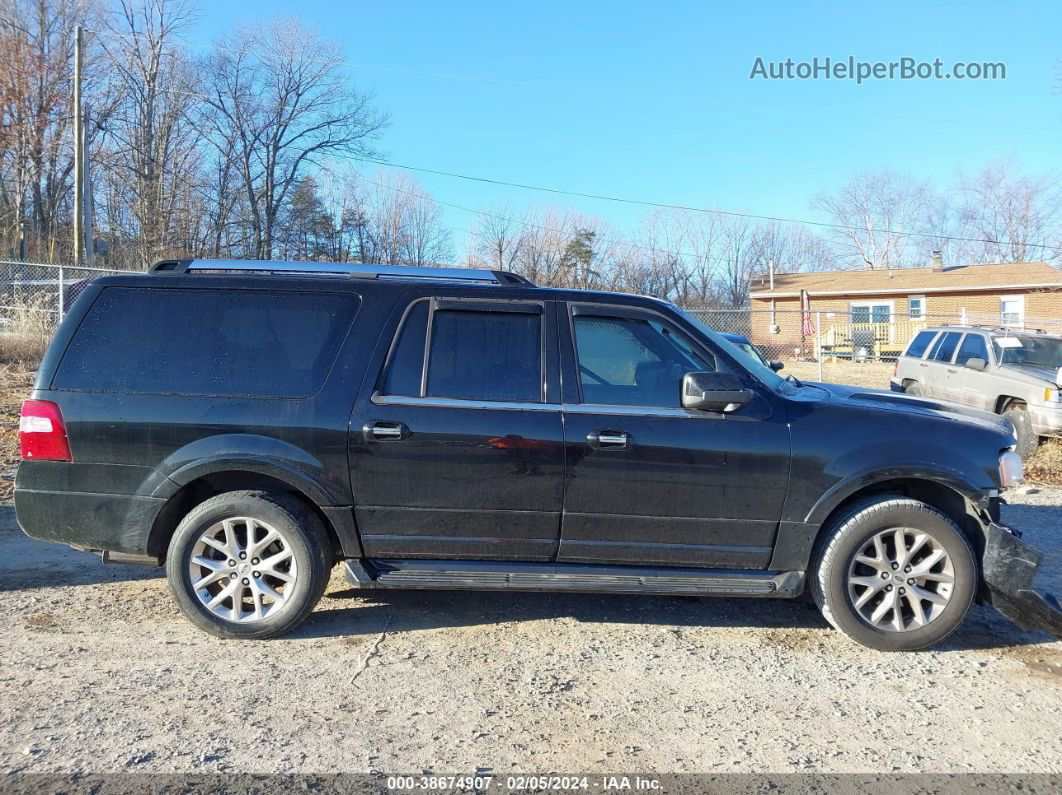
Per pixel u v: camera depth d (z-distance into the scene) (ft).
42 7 108.68
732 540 13.44
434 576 13.30
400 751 9.96
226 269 14.21
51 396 13.35
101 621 14.01
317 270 14.26
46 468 13.30
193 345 13.56
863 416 13.62
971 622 15.14
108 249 106.83
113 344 13.57
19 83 103.81
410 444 13.15
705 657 13.14
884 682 12.32
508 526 13.38
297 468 13.10
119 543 13.32
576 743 10.27
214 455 13.07
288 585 13.32
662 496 13.25
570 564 13.60
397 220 131.54
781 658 13.17
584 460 13.17
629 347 13.85
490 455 13.16
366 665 12.48
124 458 13.21
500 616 14.79
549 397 13.43
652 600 15.89
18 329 45.39
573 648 13.37
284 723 10.57
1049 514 24.11
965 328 39.75
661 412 13.39
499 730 10.56
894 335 95.61
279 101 124.47
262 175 126.72
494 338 13.71
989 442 13.61
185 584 13.17
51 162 110.83
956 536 13.23
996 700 11.77
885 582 13.38
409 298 13.78
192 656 12.65
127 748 9.84
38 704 10.91
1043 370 34.73
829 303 113.29
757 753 10.12
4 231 97.55
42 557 17.49
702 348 13.92
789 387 14.88
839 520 13.42
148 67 117.08
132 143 115.65
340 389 13.30
